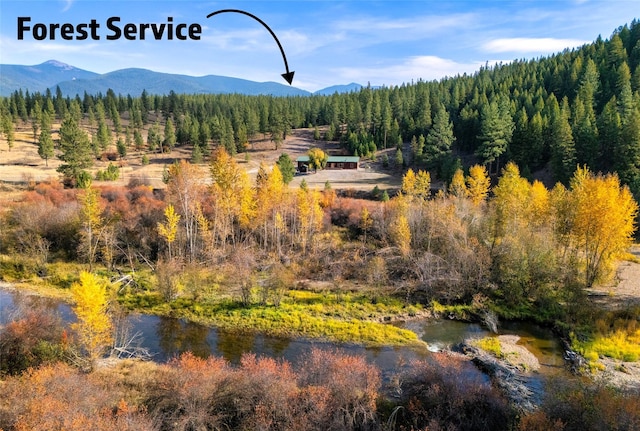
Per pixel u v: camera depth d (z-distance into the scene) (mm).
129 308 38438
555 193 48250
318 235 54312
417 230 51094
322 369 23406
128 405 21000
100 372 25609
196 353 30891
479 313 37719
